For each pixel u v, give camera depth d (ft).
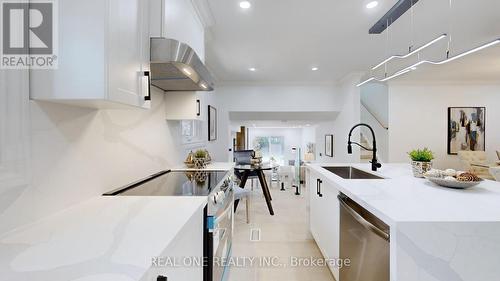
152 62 4.67
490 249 3.17
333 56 11.81
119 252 2.20
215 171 7.39
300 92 17.34
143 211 3.44
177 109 7.64
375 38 9.66
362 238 4.59
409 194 4.55
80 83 3.02
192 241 3.34
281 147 35.78
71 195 3.72
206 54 11.49
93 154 4.29
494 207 3.74
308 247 8.77
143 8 4.30
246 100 17.38
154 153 6.90
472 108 17.70
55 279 1.78
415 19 8.05
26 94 2.95
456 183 4.83
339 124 17.60
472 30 8.90
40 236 2.62
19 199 2.87
